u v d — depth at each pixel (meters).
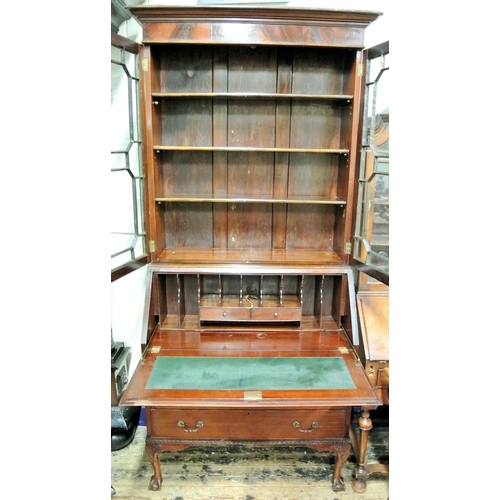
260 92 1.73
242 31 1.45
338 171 1.79
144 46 1.50
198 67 1.71
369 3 1.73
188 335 1.66
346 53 1.66
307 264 1.67
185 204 1.84
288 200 1.67
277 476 1.65
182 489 1.59
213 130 1.77
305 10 1.40
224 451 1.80
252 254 1.79
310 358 1.50
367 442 1.67
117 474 1.67
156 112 1.64
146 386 1.31
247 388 1.31
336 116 1.77
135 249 1.72
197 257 1.73
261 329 1.72
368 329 1.68
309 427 1.48
